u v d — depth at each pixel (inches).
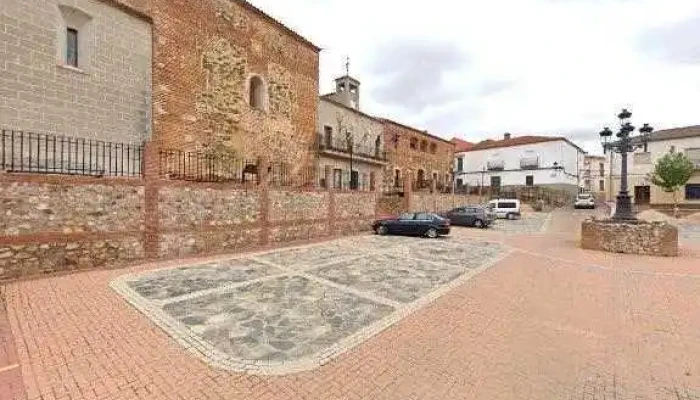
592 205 1478.8
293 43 795.4
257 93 721.0
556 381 167.5
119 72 480.7
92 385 153.6
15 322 217.3
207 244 468.4
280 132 762.2
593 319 250.4
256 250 498.9
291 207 604.1
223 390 152.8
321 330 217.6
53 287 288.4
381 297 286.8
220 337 203.6
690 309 272.8
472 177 1926.7
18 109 391.2
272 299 274.8
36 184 322.0
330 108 972.6
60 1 420.8
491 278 359.9
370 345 199.2
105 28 465.4
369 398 149.8
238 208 510.9
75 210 347.9
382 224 741.9
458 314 253.0
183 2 566.6
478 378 168.2
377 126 1169.4
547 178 1688.0
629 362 187.9
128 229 389.4
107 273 339.9
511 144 1797.5
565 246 596.4
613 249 537.0
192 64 581.3
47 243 329.1
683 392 160.4
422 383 162.6
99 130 458.9
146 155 406.6
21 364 168.9
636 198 1358.3
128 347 188.2
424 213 741.9
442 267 406.9
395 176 1248.8
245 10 677.9
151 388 152.8
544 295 306.7
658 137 1311.5
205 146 605.6
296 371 168.9
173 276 337.1
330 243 588.1
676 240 512.7
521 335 220.1
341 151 948.0
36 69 403.9
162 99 536.1
